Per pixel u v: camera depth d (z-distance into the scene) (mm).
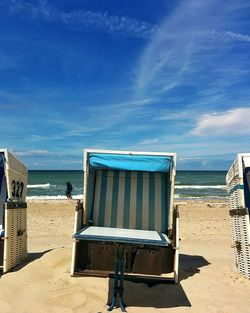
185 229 13328
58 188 49594
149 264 6637
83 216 6824
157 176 7414
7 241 6484
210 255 8773
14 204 6879
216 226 14094
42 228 13414
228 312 5016
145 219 7160
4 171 6805
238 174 6590
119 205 7258
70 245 9859
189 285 6105
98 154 6914
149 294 5617
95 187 7371
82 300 5195
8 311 4805
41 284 5867
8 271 6484
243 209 6469
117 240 4520
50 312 4816
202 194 40219
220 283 6254
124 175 7438
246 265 6492
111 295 5434
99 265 6680
